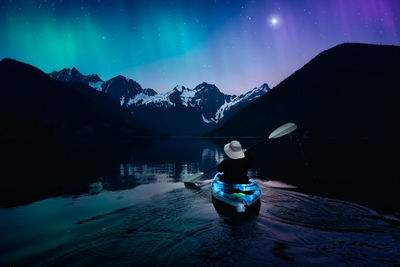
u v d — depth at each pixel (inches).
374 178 294.0
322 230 128.3
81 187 259.1
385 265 94.0
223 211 161.5
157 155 665.6
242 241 114.4
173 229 130.4
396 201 186.4
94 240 118.5
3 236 126.6
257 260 97.5
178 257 100.3
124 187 257.1
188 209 167.2
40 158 574.2
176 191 232.7
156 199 199.8
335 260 97.5
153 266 93.5
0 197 218.1
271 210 164.2
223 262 96.0
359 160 482.0
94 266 94.3
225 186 182.5
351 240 116.1
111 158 579.5
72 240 119.3
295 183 264.5
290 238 118.2
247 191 175.5
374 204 179.5
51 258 101.2
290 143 1238.3
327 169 370.0
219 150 869.2
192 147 1082.7
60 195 223.1
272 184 259.9
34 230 135.0
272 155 605.3
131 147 1093.8
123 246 110.9
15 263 97.4
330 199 193.8
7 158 571.5
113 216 156.6
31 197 217.0
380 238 118.9
